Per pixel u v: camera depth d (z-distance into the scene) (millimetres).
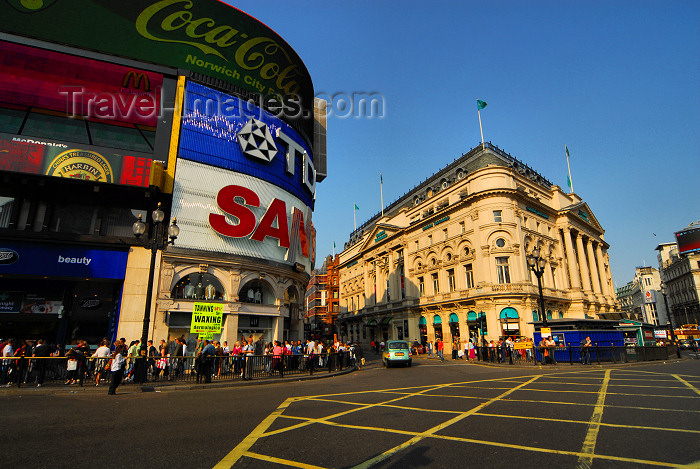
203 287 22328
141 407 9602
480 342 32875
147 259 20922
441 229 42531
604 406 8719
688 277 84062
